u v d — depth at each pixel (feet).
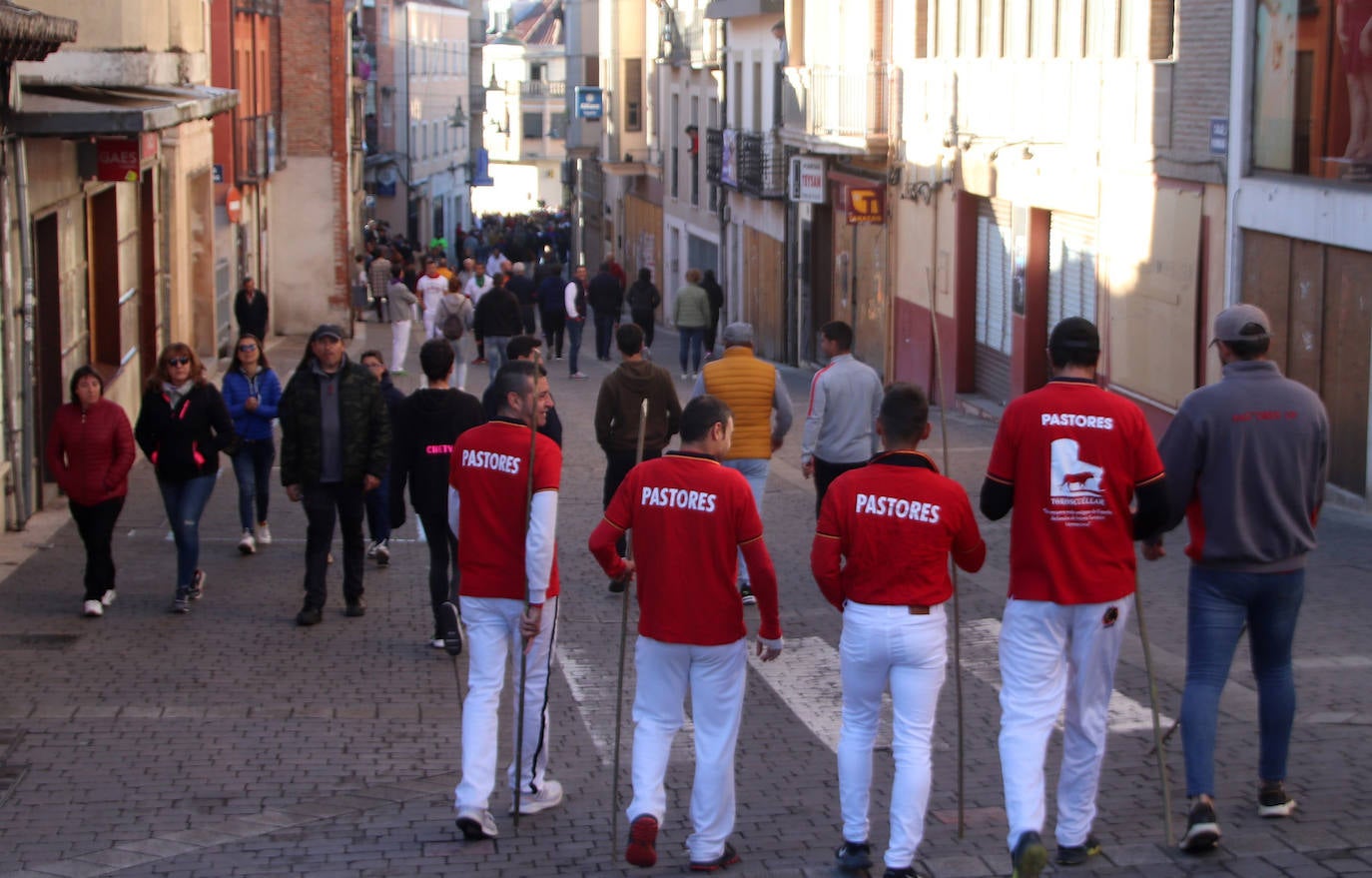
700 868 20.35
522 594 22.00
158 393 35.65
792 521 47.42
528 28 398.21
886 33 89.81
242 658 32.42
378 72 230.89
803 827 22.41
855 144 89.71
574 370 91.15
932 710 19.39
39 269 49.32
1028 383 71.36
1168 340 57.26
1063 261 68.44
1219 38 53.62
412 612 36.76
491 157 378.94
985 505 19.54
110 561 35.86
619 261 183.62
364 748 26.68
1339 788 22.26
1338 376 47.09
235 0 101.76
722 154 127.34
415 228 250.57
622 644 21.04
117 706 28.66
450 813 23.16
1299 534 20.24
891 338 89.97
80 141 51.34
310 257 123.95
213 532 45.60
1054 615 19.11
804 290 106.93
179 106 47.21
